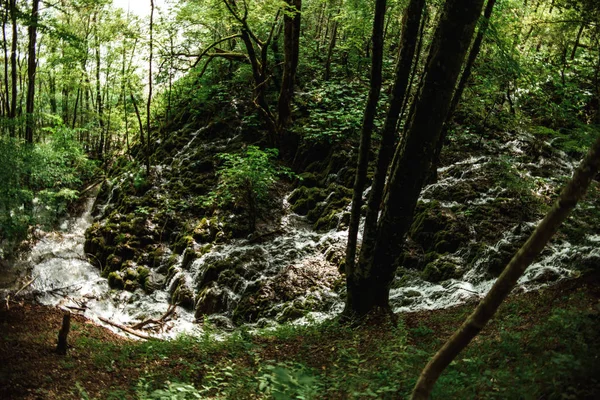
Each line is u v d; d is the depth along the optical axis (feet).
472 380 15.69
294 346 24.21
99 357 24.26
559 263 29.86
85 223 53.98
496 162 42.91
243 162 43.52
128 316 37.65
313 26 71.72
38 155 41.81
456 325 24.00
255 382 18.86
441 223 37.17
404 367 17.97
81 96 77.92
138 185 52.75
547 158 44.06
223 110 58.54
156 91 66.95
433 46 21.34
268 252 40.98
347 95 53.93
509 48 36.09
